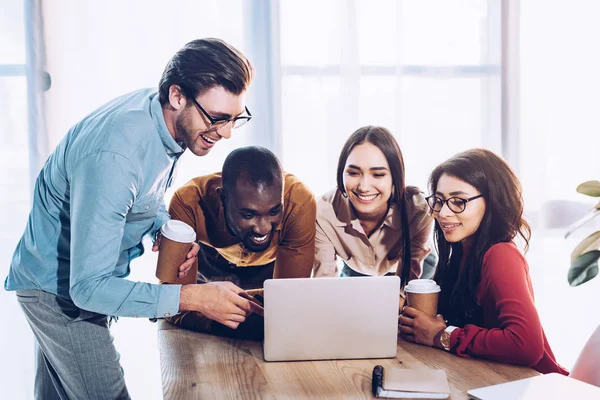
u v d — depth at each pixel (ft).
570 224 9.04
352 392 4.38
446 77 8.51
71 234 4.81
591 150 8.95
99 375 5.53
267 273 6.61
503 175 5.67
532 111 8.77
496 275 5.43
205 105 5.05
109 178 4.71
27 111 7.72
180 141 5.29
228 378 4.68
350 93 8.24
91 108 7.82
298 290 4.99
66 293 5.36
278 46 8.06
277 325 5.00
